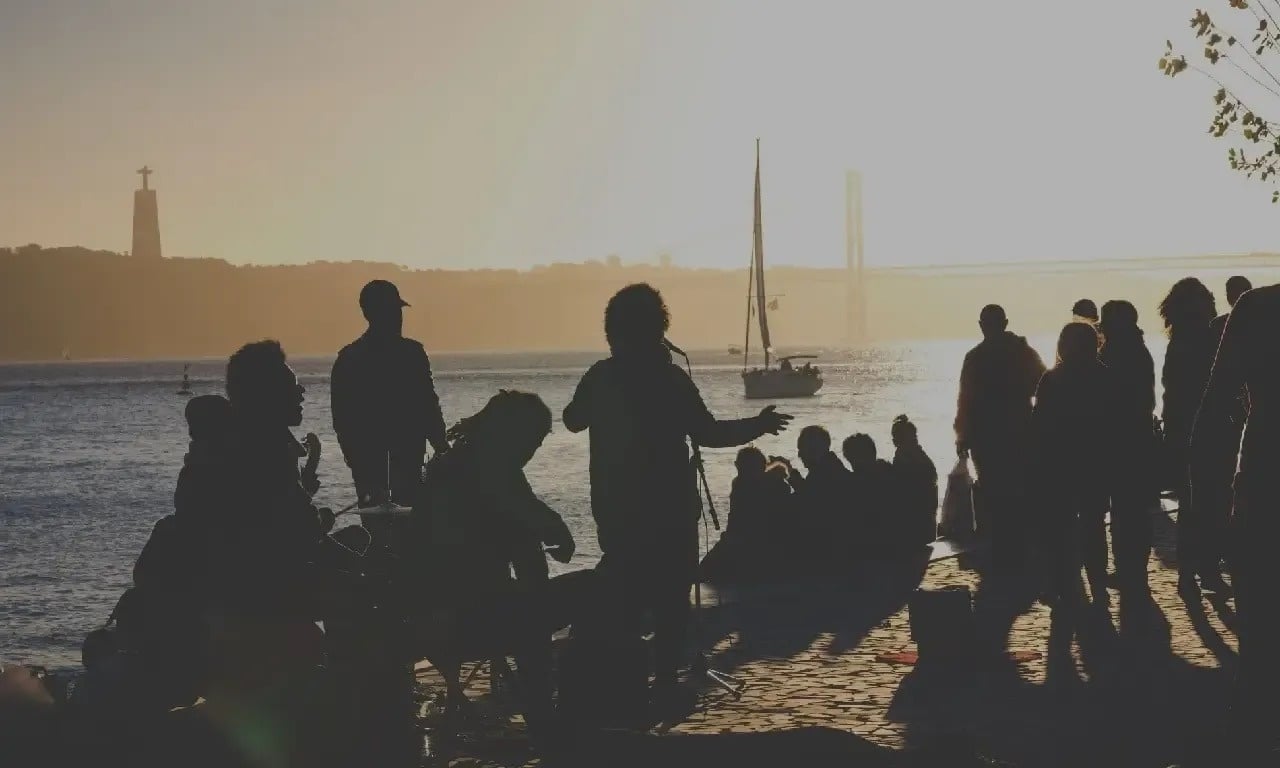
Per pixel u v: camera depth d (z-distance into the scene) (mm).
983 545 13195
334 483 42625
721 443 6969
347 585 5746
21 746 5039
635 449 6793
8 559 28781
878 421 72875
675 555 6895
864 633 9109
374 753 5418
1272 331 5469
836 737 5152
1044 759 6062
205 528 5645
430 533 6457
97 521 35875
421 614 6113
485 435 6539
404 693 5660
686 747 5168
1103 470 9836
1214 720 6691
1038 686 7547
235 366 5805
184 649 5570
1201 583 10234
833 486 12180
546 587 6488
